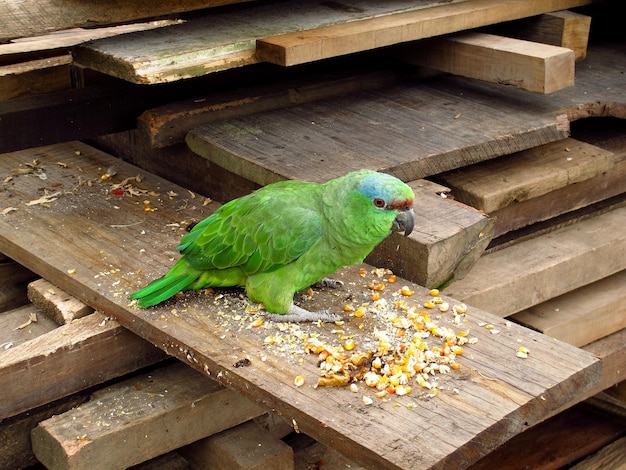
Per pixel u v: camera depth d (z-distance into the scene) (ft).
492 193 7.32
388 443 6.02
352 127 7.68
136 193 7.64
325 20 7.77
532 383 6.26
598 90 8.13
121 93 7.77
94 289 6.85
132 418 6.64
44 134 7.62
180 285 6.73
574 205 7.75
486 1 8.14
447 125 7.68
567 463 7.89
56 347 6.68
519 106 7.91
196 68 7.33
